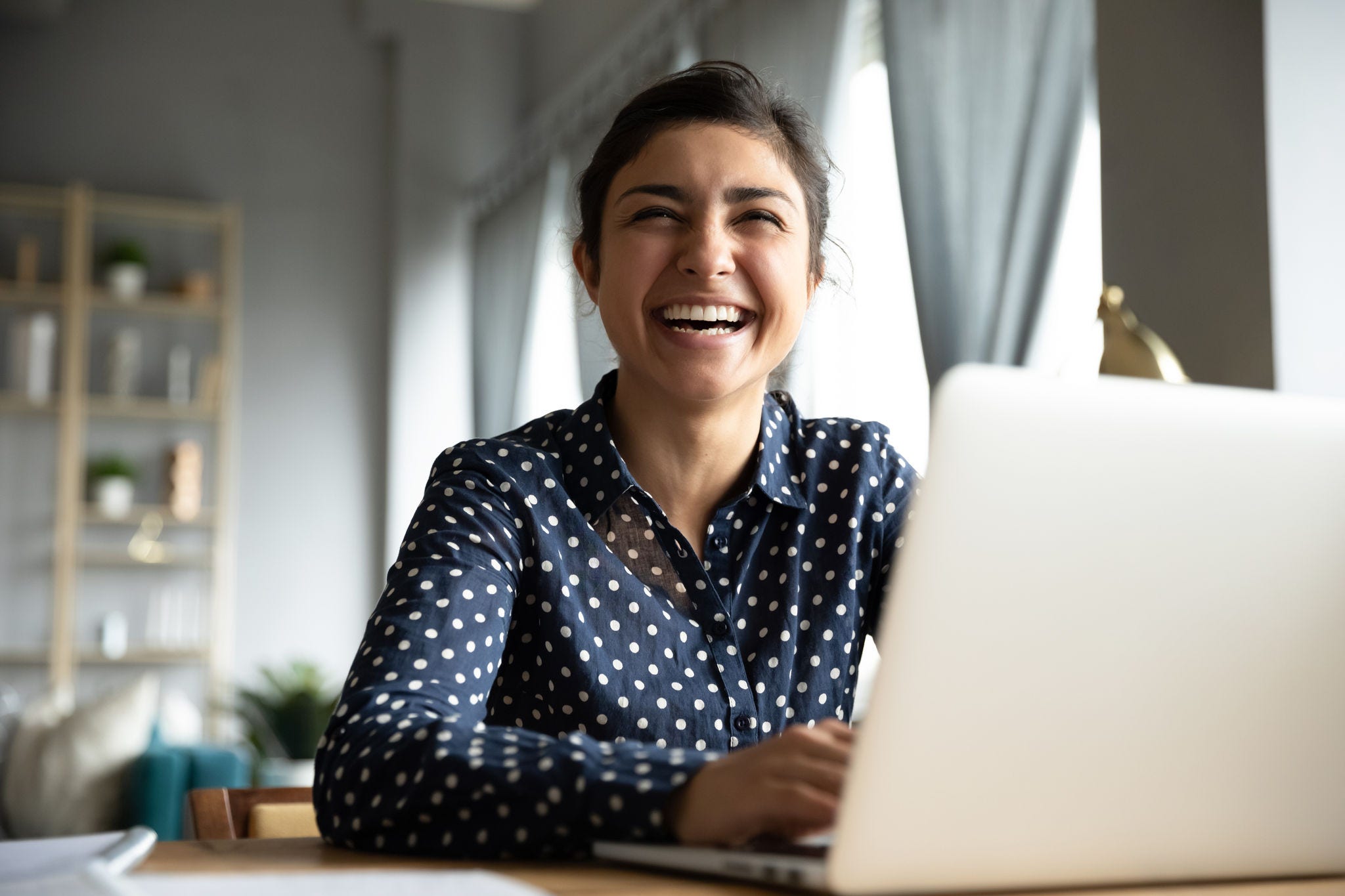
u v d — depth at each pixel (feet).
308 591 20.22
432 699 2.74
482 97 20.86
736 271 3.80
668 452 3.86
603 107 16.38
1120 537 1.87
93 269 19.71
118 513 19.01
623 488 3.67
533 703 3.51
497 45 20.99
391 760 2.48
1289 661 2.00
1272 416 1.96
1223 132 6.25
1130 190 6.82
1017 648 1.82
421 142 20.62
